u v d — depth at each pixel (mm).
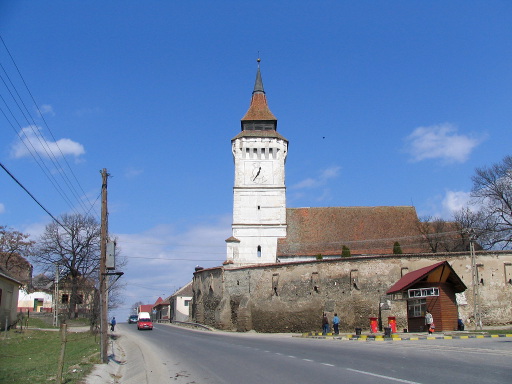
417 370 17984
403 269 53406
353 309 54094
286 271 59344
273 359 24375
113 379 22797
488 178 68188
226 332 61250
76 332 54219
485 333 37688
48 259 76438
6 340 40062
